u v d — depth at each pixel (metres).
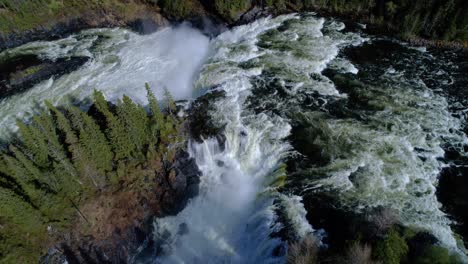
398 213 44.56
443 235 41.91
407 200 46.16
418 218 43.94
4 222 43.09
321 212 46.03
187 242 48.75
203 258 46.78
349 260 36.91
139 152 51.69
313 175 50.59
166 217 50.56
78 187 47.56
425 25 72.62
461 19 68.62
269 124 58.03
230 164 55.72
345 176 49.81
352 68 67.88
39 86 73.94
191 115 59.75
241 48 75.75
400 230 41.81
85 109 66.81
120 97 68.00
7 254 41.66
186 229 50.16
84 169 46.91
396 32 76.12
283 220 46.22
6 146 60.97
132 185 49.81
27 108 68.88
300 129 56.97
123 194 49.09
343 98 61.78
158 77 72.94
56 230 44.81
